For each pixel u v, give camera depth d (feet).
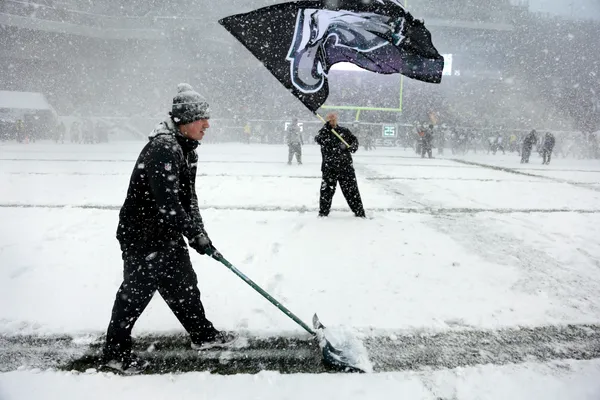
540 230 19.65
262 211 22.52
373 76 114.21
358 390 8.14
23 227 18.62
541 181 37.45
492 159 72.23
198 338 9.32
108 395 7.89
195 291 9.08
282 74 15.25
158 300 11.49
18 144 92.38
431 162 57.62
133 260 8.34
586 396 8.06
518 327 10.57
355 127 93.20
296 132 47.78
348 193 21.08
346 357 8.83
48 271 13.61
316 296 12.08
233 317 10.74
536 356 9.39
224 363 8.96
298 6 14.88
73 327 10.16
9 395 7.84
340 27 15.40
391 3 15.49
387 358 9.21
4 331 9.94
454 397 7.99
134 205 8.23
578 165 62.90
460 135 89.66
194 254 15.29
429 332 10.26
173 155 8.03
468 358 9.27
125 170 40.01
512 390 8.21
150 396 7.89
